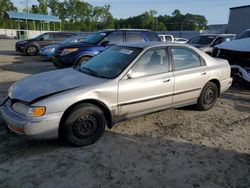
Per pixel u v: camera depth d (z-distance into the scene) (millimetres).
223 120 5199
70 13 88875
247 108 5988
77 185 3084
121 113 4246
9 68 11305
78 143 3893
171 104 4883
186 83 4973
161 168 3469
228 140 4336
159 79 4547
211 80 5559
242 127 4887
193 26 95438
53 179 3182
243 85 7945
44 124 3549
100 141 4152
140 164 3543
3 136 4238
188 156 3791
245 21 19844
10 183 3090
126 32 9555
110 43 9297
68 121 3740
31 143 4031
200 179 3264
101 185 3094
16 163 3492
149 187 3082
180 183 3174
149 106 4539
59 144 4012
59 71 4805
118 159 3650
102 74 4363
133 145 4066
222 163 3637
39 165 3459
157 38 10047
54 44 15516
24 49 17031
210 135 4504
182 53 5047
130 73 4277
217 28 39656
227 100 6613
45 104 3551
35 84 4066
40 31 49094
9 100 4004
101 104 4008
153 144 4121
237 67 7309
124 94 4172
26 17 37438
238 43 7707
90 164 3512
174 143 4176
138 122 4969
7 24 60406
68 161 3566
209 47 12773
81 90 3812
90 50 8992
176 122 5027
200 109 5602
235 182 3230
